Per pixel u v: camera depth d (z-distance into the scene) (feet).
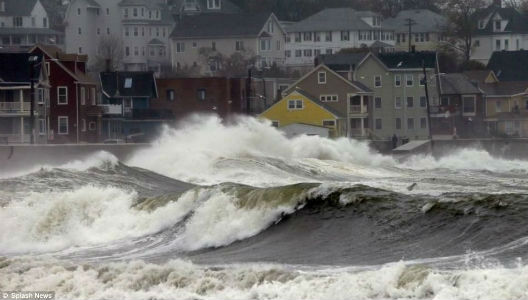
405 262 235.61
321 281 217.36
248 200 298.15
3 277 250.78
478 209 257.96
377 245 258.98
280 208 289.33
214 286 226.99
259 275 228.02
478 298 196.03
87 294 233.55
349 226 273.13
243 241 285.43
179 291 227.40
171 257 278.46
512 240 240.32
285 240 277.23
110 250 296.51
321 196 288.30
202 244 290.35
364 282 212.02
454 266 223.30
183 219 310.86
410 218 265.95
